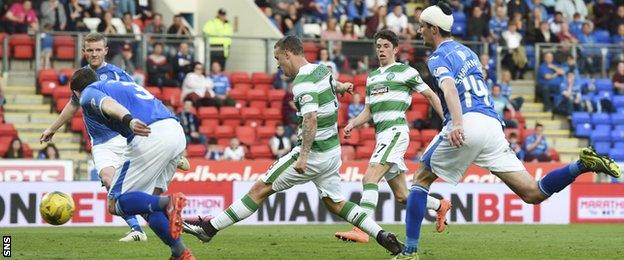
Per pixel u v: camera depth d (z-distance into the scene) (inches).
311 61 2268.7
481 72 953.5
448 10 955.3
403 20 2399.1
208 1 2482.8
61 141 2058.3
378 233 980.6
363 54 2279.8
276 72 2252.7
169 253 1048.2
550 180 938.7
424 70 2229.3
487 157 943.0
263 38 2283.5
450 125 933.2
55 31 2206.0
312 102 959.6
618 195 1764.3
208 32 2288.4
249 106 2203.5
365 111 1207.6
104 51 1139.3
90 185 1550.2
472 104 935.7
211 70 2226.9
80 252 1058.7
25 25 2191.2
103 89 898.1
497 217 1699.1
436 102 1188.5
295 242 1200.8
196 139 2068.2
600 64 2399.1
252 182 1636.3
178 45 2188.7
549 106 2365.9
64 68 2177.7
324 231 1428.4
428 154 949.2
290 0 2447.1
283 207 1605.6
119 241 1186.6
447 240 1259.8
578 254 1091.9
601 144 2326.5
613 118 2347.4
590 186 1750.7
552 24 2470.5
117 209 891.4
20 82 2161.7
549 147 2256.4
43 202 1045.2
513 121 2229.3
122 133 896.9
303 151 963.3
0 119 2047.2
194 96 2138.3
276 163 1024.2
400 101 1185.4
